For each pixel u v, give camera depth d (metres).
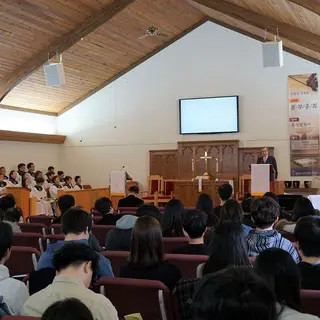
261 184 8.39
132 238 2.75
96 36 11.12
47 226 5.64
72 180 13.98
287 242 3.19
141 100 13.45
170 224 4.41
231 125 12.51
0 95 11.09
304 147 11.95
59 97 13.40
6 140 12.38
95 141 13.94
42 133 13.60
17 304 2.36
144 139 13.40
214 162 12.66
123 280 2.45
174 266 2.76
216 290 0.92
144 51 13.05
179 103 12.95
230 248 2.34
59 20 10.05
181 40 13.02
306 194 11.77
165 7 11.19
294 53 12.06
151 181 12.78
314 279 2.29
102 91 13.85
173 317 2.43
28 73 10.89
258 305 0.89
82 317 1.13
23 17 9.41
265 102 12.30
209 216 4.88
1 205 5.55
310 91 11.92
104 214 5.52
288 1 7.53
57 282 2.00
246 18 9.39
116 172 9.45
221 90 12.64
